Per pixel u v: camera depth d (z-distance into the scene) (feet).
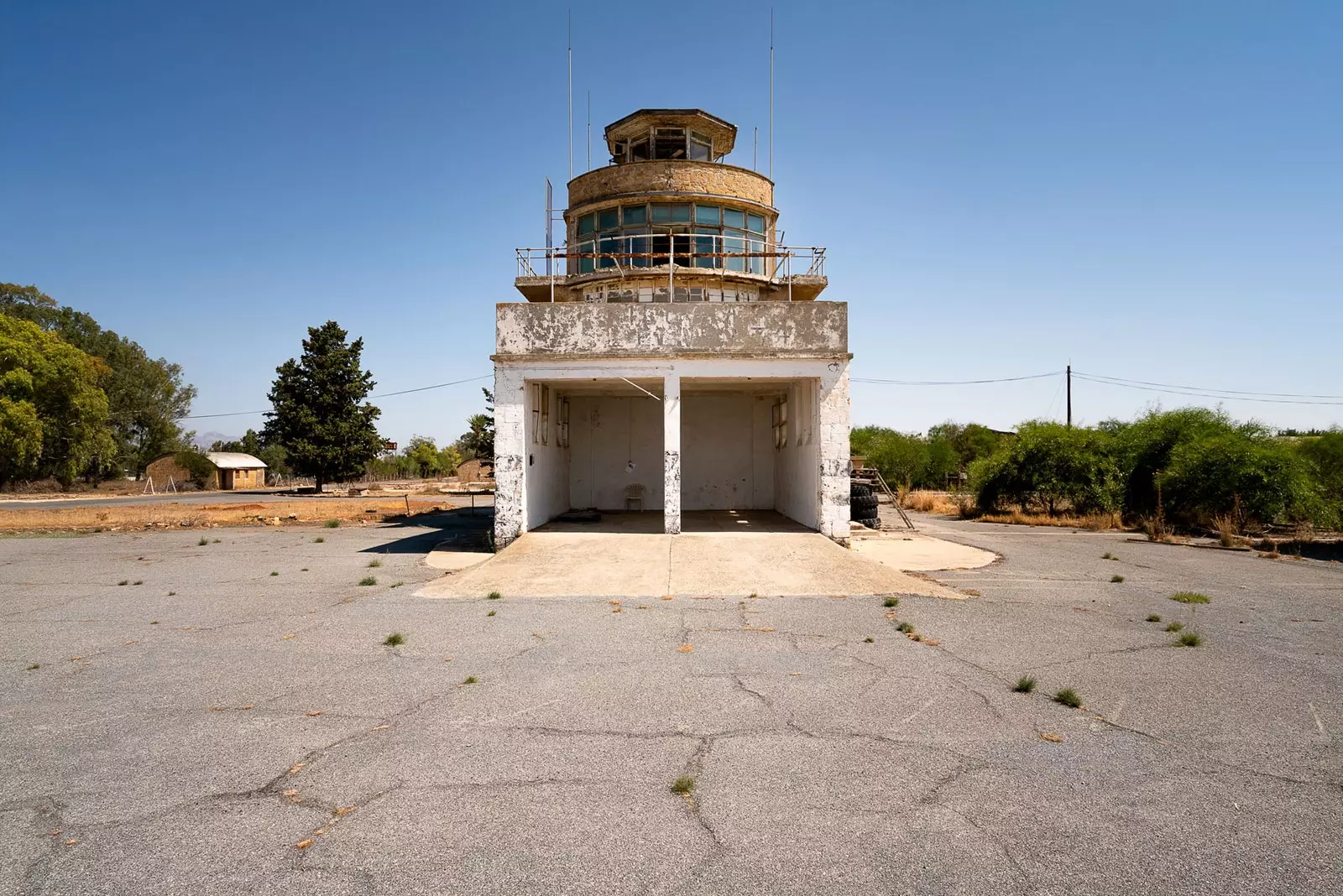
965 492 130.93
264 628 29.71
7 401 150.51
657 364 52.06
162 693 21.13
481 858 12.09
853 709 19.30
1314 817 13.55
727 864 11.89
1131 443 85.46
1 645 27.30
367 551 56.95
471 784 14.93
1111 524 76.33
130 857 12.21
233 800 14.30
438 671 23.00
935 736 17.44
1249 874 11.66
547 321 52.75
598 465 74.38
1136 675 22.45
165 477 189.88
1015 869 11.75
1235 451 71.67
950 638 27.04
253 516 91.25
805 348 52.54
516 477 52.06
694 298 73.05
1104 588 38.42
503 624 29.78
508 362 52.31
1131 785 14.83
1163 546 59.26
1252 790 14.64
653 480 74.18
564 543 48.49
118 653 25.98
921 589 37.11
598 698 20.24
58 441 169.78
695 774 15.34
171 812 13.80
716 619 30.58
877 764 15.80
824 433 51.72
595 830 13.03
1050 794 14.43
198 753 16.66
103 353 231.30
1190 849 12.39
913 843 12.53
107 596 37.91
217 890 11.24
